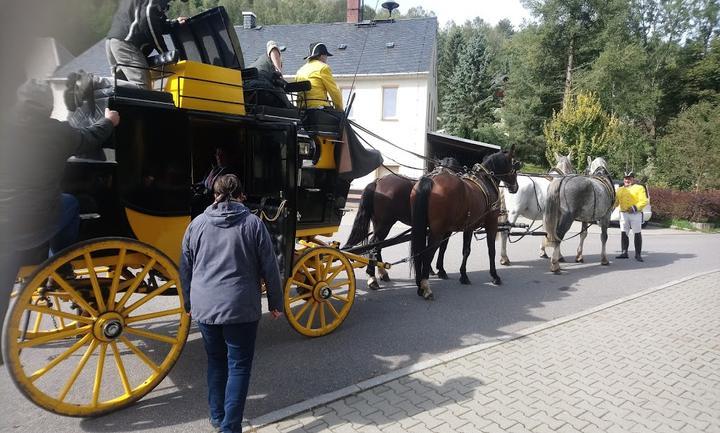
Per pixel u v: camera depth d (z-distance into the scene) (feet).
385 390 12.73
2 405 11.59
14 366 9.76
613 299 22.91
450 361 14.74
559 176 30.55
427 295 21.48
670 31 116.98
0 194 9.04
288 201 14.56
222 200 10.59
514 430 10.96
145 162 11.91
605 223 30.86
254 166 15.62
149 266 11.64
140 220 11.94
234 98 14.02
